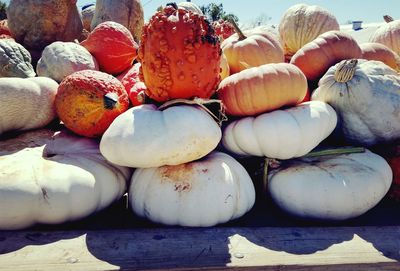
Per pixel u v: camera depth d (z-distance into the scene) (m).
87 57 2.23
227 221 1.49
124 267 1.12
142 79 1.60
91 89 1.62
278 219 1.62
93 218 1.54
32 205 1.32
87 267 1.12
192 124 1.42
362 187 1.56
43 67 2.21
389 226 1.41
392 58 2.42
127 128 1.43
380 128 1.77
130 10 3.67
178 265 1.14
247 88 1.64
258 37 2.32
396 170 1.78
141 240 1.25
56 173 1.40
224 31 3.17
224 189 1.47
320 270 1.19
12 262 1.13
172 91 1.50
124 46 2.36
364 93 1.72
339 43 2.10
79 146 1.65
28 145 1.65
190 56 1.45
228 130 1.73
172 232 1.30
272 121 1.58
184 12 1.51
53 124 1.92
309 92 2.13
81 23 3.32
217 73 1.56
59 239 1.25
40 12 2.95
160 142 1.39
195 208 1.44
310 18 3.27
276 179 1.67
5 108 1.59
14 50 2.27
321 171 1.61
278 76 1.63
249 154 1.73
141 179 1.57
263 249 1.24
